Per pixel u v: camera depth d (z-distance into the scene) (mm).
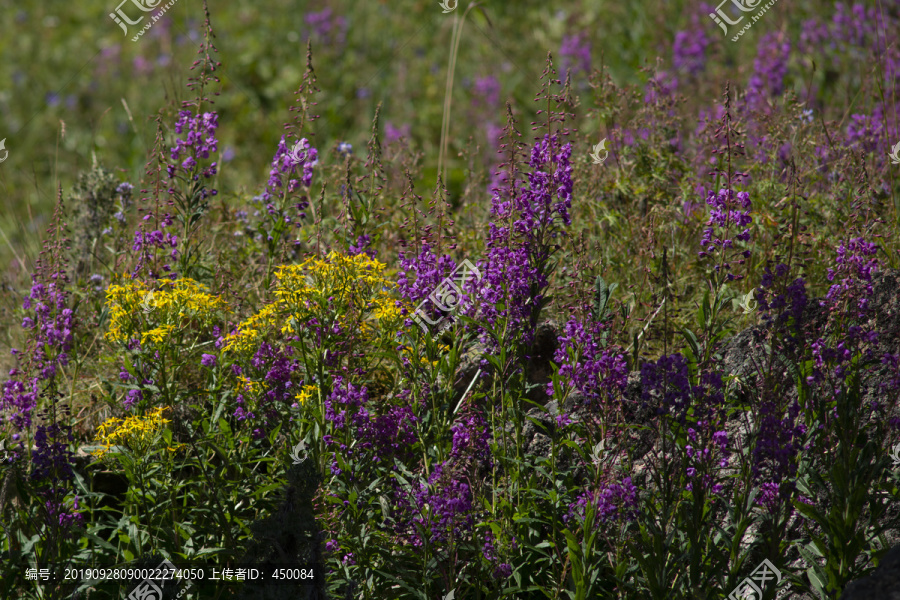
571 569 3477
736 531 3361
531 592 3789
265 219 5074
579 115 8477
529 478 3799
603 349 3566
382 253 5465
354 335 3865
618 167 5801
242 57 11477
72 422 4668
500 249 3756
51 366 4172
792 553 3662
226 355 4129
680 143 6125
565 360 3592
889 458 3475
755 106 6699
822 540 3350
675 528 3348
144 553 3779
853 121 6090
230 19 12562
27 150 11516
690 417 3436
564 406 3781
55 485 3762
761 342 3635
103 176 6000
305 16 12031
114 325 4141
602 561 3568
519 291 3725
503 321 3781
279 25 12234
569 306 3900
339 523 3627
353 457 3709
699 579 3352
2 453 4039
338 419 3732
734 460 3842
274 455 4023
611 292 3662
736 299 4414
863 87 6637
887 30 7715
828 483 3545
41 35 14438
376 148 4559
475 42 10992
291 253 5129
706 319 3658
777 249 4871
